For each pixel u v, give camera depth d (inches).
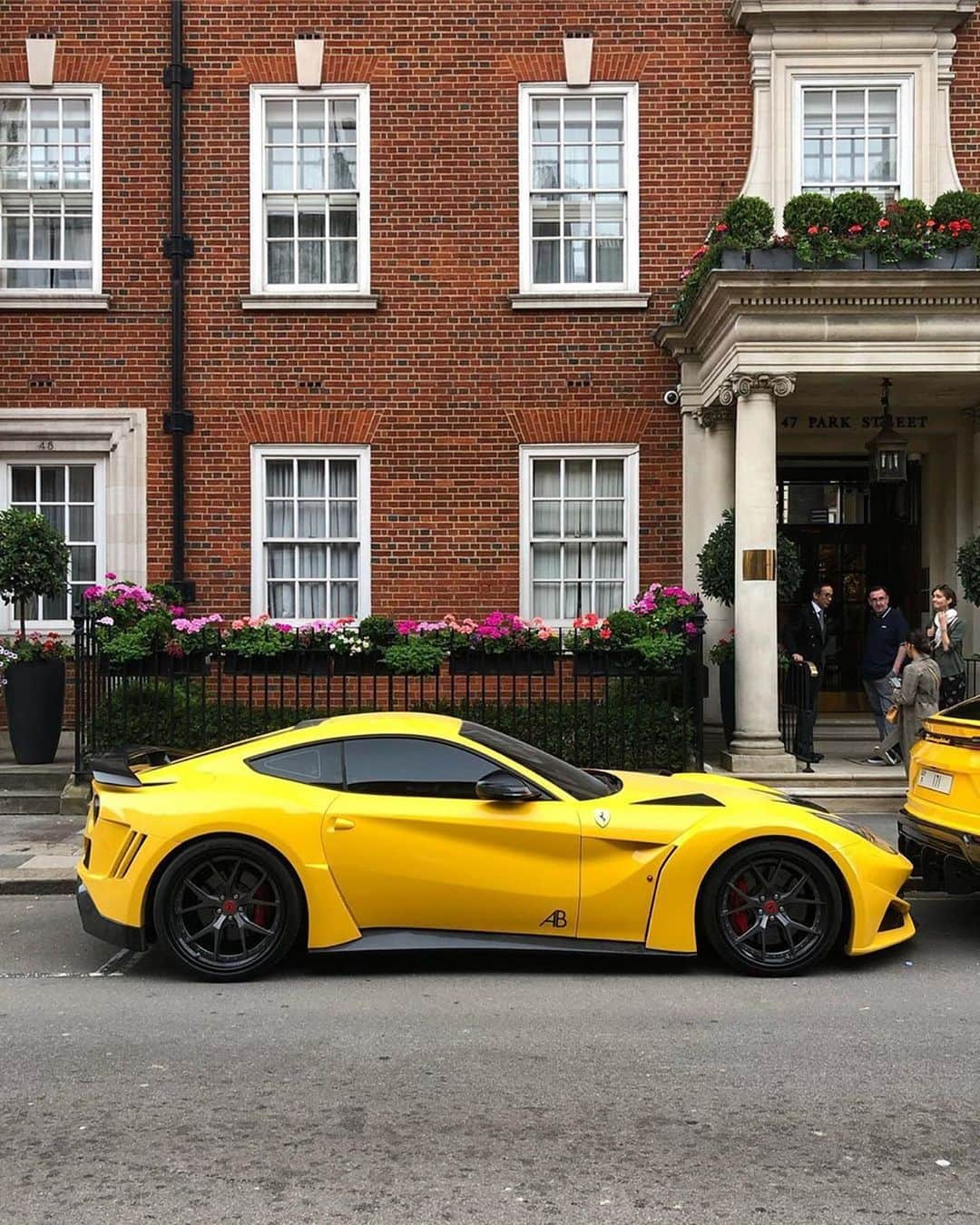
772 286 411.2
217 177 508.7
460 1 506.6
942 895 319.3
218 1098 174.2
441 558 511.2
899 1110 169.8
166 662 421.4
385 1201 141.4
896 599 564.7
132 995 228.1
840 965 248.2
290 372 509.7
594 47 506.9
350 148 514.9
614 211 515.5
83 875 243.3
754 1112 168.7
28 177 514.3
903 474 448.8
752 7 489.4
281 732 256.5
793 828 238.5
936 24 492.1
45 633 505.7
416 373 509.4
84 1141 159.2
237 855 235.3
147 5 507.5
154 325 510.0
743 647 422.3
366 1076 183.0
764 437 422.3
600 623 430.0
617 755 420.5
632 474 509.0
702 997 225.0
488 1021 210.7
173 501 508.1
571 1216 137.6
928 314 416.2
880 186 497.7
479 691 491.5
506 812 235.0
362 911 233.3
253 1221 136.7
